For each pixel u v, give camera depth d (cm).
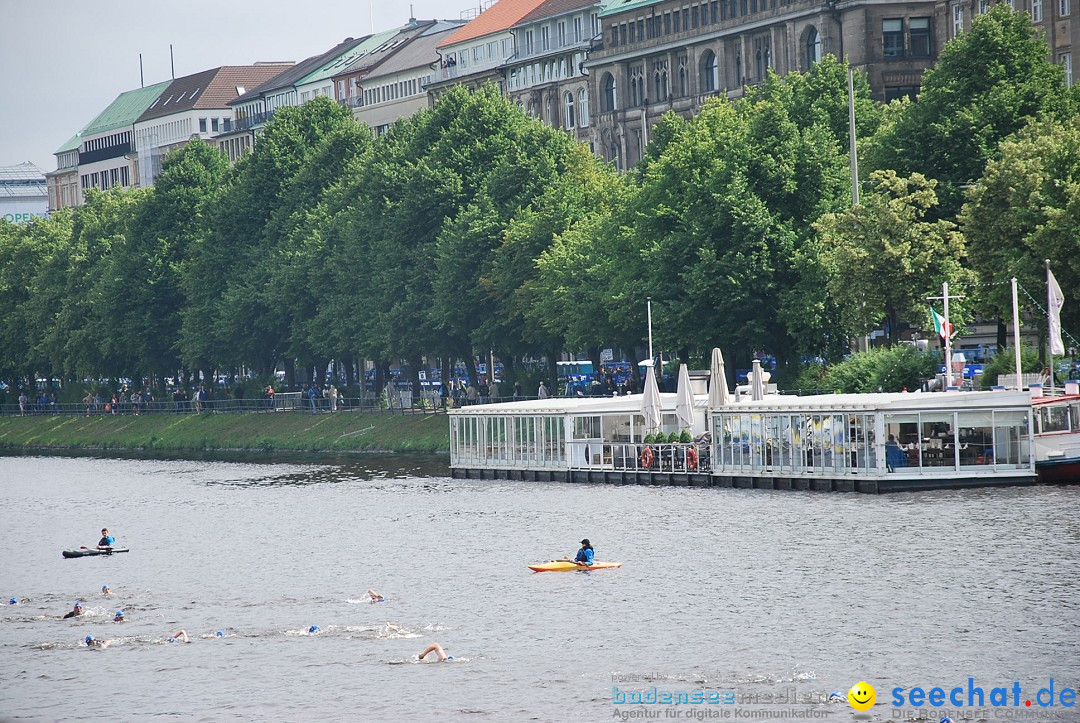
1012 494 16838
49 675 11531
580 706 10200
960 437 17600
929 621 11694
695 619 12200
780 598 12675
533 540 16162
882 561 13750
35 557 17575
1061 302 18388
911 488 17588
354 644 12025
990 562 13400
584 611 12688
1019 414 17612
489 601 13288
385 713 10256
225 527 18988
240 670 11431
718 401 19600
